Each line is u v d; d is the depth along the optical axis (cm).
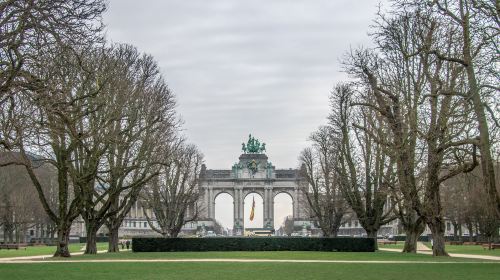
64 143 6178
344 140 8375
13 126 4162
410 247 7544
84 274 3778
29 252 8525
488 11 4122
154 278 3512
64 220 6369
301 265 4744
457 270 4038
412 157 5981
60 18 3578
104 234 18662
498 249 9156
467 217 11950
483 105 4250
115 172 6944
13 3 3409
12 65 3503
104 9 3816
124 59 7069
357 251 7981
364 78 6738
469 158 6681
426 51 4512
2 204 12188
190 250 8169
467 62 4250
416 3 4425
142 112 7144
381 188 7556
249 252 7750
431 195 6041
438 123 5388
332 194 10844
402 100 6372
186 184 12244
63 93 4228
